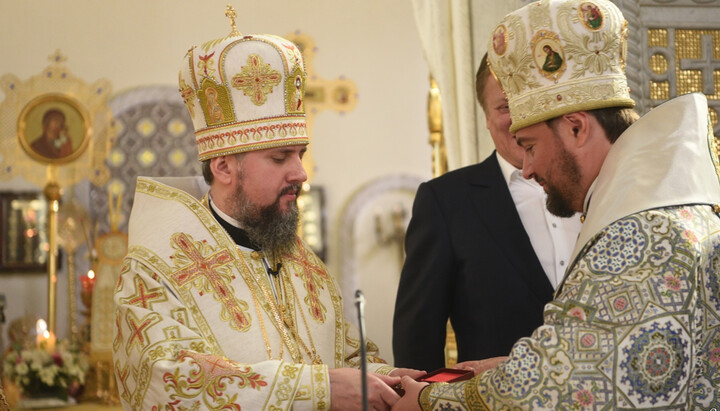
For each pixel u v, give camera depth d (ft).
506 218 9.66
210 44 8.66
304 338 8.54
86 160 36.42
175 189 8.68
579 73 7.23
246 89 8.45
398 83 40.96
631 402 6.15
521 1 11.98
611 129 7.22
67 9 38.06
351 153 40.45
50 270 32.32
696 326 6.32
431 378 7.91
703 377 6.50
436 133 15.20
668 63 11.70
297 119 8.67
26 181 36.65
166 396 7.49
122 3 38.50
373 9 40.98
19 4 37.58
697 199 6.62
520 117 7.54
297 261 9.05
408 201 40.52
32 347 27.89
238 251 8.46
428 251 9.83
